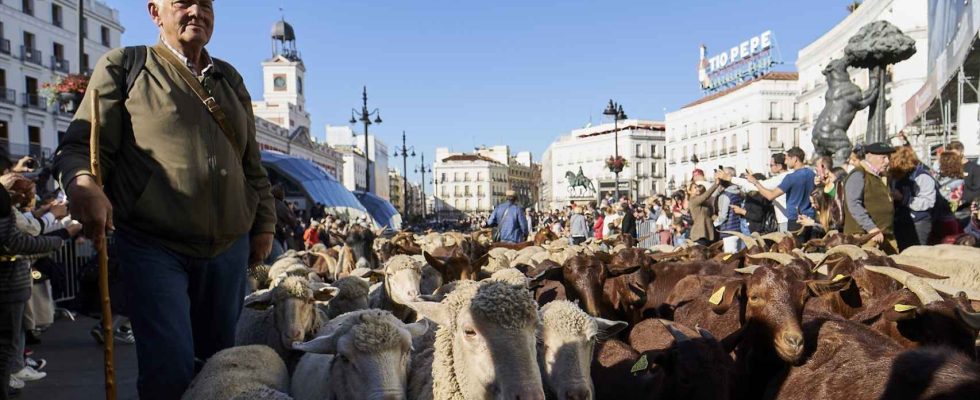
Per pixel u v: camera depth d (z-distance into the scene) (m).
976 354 4.75
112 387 3.79
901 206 9.12
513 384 3.59
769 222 12.95
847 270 6.89
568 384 4.09
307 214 31.23
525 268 10.07
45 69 60.91
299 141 95.38
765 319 4.90
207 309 4.65
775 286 4.93
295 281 6.19
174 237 4.22
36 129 59.81
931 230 9.37
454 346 4.04
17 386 7.11
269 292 6.30
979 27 16.05
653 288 8.51
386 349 4.36
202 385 4.50
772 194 11.40
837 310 6.51
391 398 4.20
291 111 106.88
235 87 4.71
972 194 10.31
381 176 145.25
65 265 12.20
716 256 10.05
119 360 8.83
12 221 5.39
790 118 84.50
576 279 6.79
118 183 4.18
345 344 4.36
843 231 9.99
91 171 3.77
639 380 5.22
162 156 4.14
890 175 9.07
